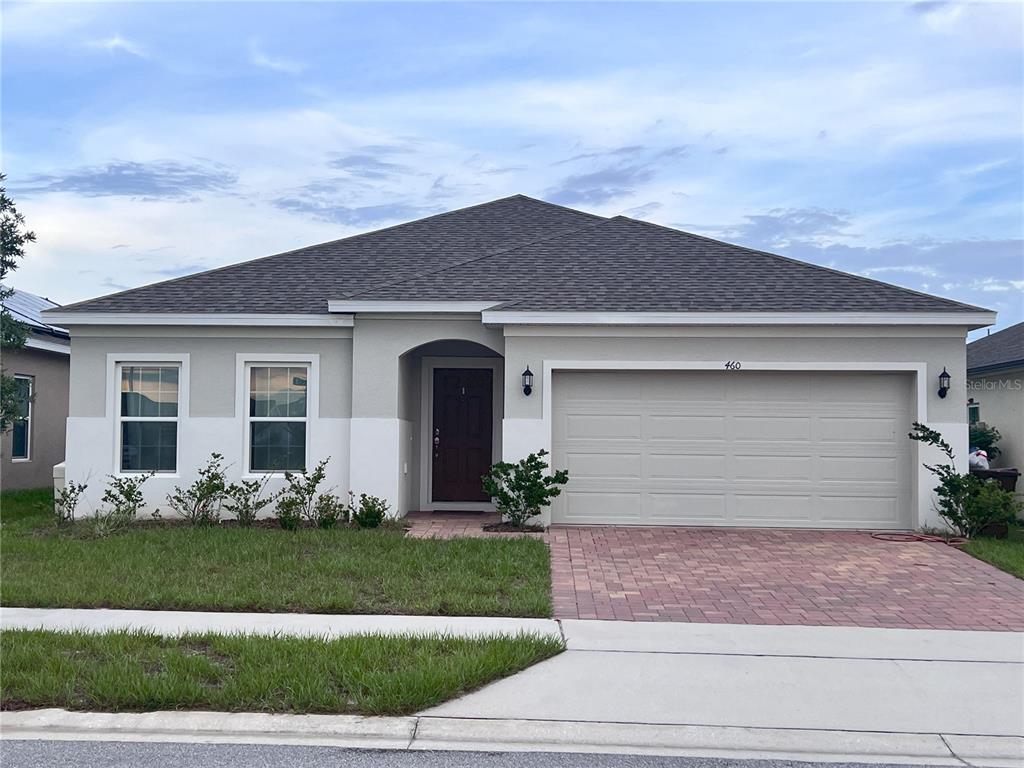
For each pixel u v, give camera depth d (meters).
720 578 10.34
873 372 13.59
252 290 15.01
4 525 13.34
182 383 14.38
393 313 13.96
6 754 5.50
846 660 7.36
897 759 5.66
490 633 7.86
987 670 7.14
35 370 19.45
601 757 5.60
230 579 9.75
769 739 5.87
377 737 5.87
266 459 14.50
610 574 10.51
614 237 16.38
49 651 7.11
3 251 13.67
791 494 13.74
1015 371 16.73
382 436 14.04
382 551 11.25
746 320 13.32
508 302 13.69
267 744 5.73
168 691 6.23
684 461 13.84
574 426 13.91
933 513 13.38
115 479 13.99
